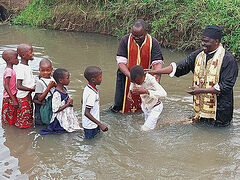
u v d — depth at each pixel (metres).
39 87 4.64
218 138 4.36
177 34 9.00
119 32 10.54
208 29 4.37
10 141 4.41
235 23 7.80
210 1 8.79
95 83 4.33
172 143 4.25
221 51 4.43
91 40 10.30
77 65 7.62
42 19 12.92
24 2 14.68
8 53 4.77
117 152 4.07
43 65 4.62
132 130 4.62
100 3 11.73
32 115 4.91
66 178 3.56
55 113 4.56
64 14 12.34
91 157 3.97
